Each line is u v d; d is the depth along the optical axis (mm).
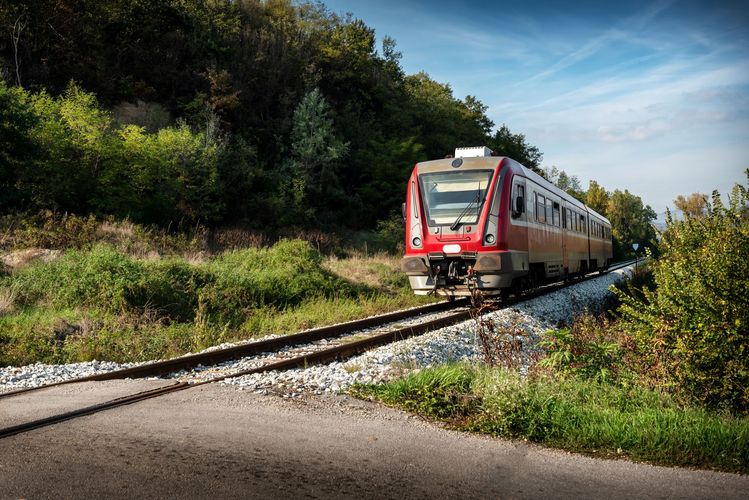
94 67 36062
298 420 5293
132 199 23953
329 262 22734
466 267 13781
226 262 18672
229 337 11445
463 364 7145
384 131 51594
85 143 23500
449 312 14172
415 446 4738
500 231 13578
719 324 5969
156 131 33500
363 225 40188
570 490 3879
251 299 15336
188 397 5992
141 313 12430
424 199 14188
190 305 13617
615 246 76375
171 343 10211
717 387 6000
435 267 13953
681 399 5953
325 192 38188
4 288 12672
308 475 4008
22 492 3570
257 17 53875
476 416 5453
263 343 9367
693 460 4453
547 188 17812
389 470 4176
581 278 26141
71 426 4980
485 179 13836
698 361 6055
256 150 36938
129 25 38906
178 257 18672
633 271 26188
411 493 3775
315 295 17016
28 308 12125
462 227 13656
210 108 35594
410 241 14266
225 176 31594
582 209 24578
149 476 3883
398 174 41781
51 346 9570
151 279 13297
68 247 17328
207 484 3781
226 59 43656
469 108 72375
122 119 33531
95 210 23078
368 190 41000
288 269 17766
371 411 5691
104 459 4184
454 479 4047
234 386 6445
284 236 29781
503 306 14484
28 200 20766
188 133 28422
